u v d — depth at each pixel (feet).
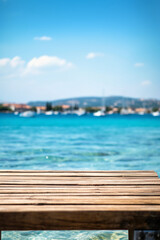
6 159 27.32
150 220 7.11
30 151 32.96
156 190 8.69
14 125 86.48
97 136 53.31
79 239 10.62
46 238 10.69
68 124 92.73
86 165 24.77
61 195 8.21
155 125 87.30
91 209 7.16
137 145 39.37
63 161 26.55
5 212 7.00
